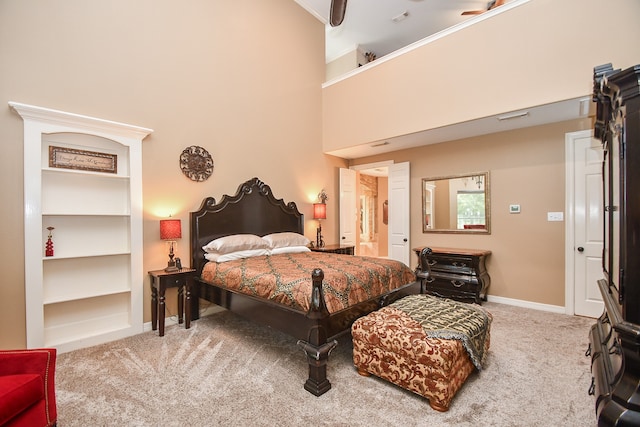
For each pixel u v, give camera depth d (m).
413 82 4.21
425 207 4.95
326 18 5.60
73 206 2.95
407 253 5.09
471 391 2.03
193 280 3.49
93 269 3.08
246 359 2.53
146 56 3.35
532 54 3.23
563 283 3.72
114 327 3.13
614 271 1.54
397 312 2.32
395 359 2.02
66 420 1.76
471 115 3.65
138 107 3.28
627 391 1.09
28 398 1.33
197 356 2.59
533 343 2.80
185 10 3.71
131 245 3.15
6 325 2.50
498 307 3.96
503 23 3.42
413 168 5.11
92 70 2.97
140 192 3.22
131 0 3.25
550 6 3.13
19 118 2.56
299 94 5.15
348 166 6.10
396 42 6.46
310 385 2.03
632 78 1.14
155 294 3.22
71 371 2.34
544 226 3.86
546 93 3.14
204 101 3.87
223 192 4.05
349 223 5.90
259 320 2.59
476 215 4.41
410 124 4.23
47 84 2.71
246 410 1.85
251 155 4.41
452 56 3.82
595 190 3.51
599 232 3.49
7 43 2.53
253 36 4.47
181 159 3.62
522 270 4.02
